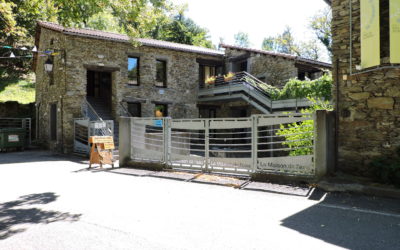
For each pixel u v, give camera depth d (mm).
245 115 19484
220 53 20000
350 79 6742
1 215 4426
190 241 3424
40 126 18641
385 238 3496
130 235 3609
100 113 16547
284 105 13562
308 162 6352
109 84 18766
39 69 19156
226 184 6547
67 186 6539
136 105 17328
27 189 6262
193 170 8203
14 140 15797
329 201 5156
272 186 6285
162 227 3889
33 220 4191
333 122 6770
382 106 6297
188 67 18953
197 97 19250
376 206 4836
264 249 3209
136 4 9523
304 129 7336
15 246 3293
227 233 3674
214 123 7750
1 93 21625
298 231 3736
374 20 6121
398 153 6039
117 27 28375
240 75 18438
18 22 21797
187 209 4715
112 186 6508
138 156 9367
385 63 6219
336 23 7027
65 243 3369
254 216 4348
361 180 6078
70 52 14922
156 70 17859
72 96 14984
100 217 4316
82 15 9453
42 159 12156
